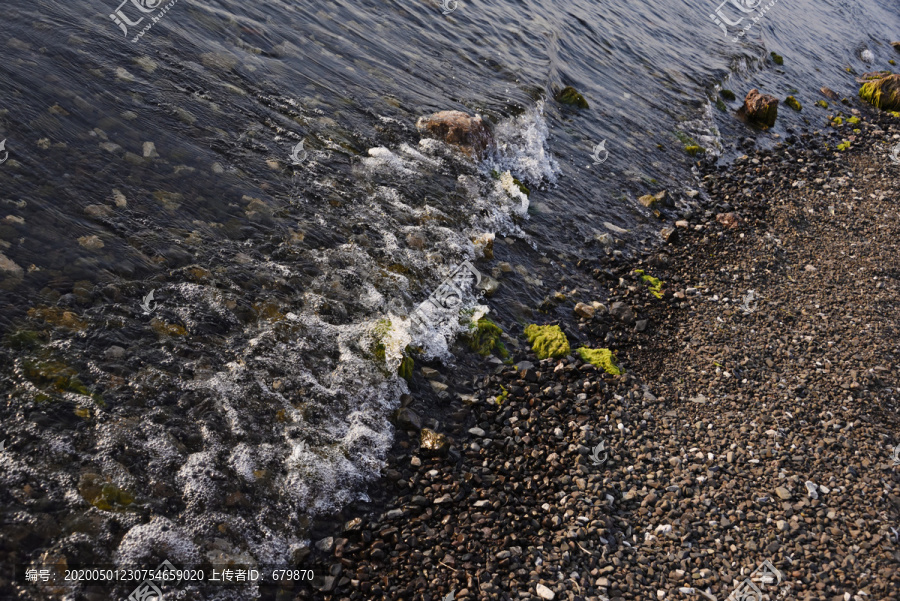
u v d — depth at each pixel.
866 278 13.02
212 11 12.39
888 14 41.09
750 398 9.41
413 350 8.78
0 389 6.02
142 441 6.28
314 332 8.20
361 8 15.80
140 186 8.54
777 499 7.67
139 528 5.70
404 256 9.94
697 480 7.84
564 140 15.30
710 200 15.27
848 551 7.07
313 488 6.73
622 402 8.98
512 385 8.83
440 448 7.54
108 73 9.70
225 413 6.91
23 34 9.45
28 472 5.61
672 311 11.30
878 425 9.13
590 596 6.27
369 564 6.24
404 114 12.88
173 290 7.71
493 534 6.75
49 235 7.41
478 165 12.78
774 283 12.50
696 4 29.09
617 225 13.43
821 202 15.90
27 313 6.66
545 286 11.08
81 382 6.43
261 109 11.01
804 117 21.88
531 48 18.08
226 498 6.27
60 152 8.28
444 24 17.17
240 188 9.40
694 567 6.75
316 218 9.72
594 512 7.18
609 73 19.44
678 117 18.55
